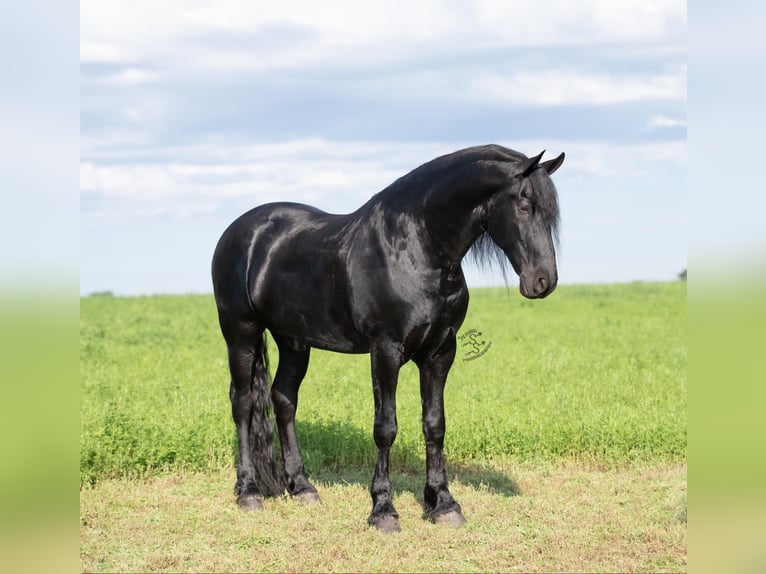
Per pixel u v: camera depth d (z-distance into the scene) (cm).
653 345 1802
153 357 1612
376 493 666
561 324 2273
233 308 750
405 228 636
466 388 1211
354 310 651
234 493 762
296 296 693
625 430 928
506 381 1288
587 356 1634
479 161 610
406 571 580
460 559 603
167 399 1124
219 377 1327
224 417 957
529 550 618
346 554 611
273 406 770
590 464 893
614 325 2269
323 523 682
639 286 3747
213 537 652
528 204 586
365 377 1346
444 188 621
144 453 837
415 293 631
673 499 739
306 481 757
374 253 643
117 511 712
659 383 1284
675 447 906
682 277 4397
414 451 892
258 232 740
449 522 670
